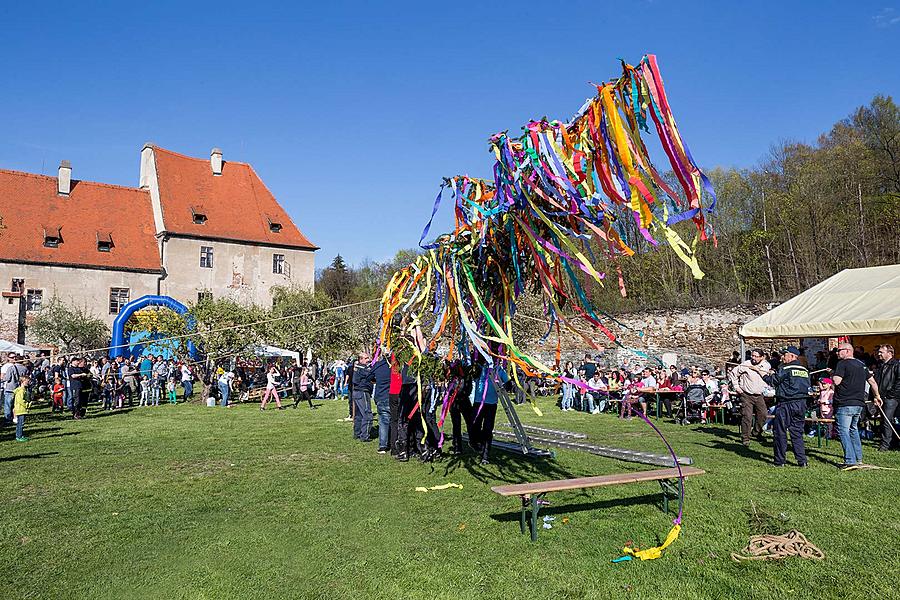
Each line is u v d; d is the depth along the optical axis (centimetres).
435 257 713
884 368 966
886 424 948
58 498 692
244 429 1310
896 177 3136
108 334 3309
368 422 1104
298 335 2502
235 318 2280
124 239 3734
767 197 3266
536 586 429
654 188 442
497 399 872
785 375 823
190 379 2192
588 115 498
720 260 3216
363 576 452
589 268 533
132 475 817
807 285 2875
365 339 2659
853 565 452
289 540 534
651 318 2411
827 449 967
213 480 779
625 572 449
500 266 705
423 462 873
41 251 3422
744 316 2197
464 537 533
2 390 1463
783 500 631
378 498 673
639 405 1548
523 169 566
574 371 1883
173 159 4081
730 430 1232
